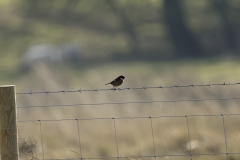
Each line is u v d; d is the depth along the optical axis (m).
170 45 59.94
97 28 62.31
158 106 19.22
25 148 9.97
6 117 7.87
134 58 56.16
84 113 17.70
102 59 54.84
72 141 14.34
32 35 59.31
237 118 15.45
